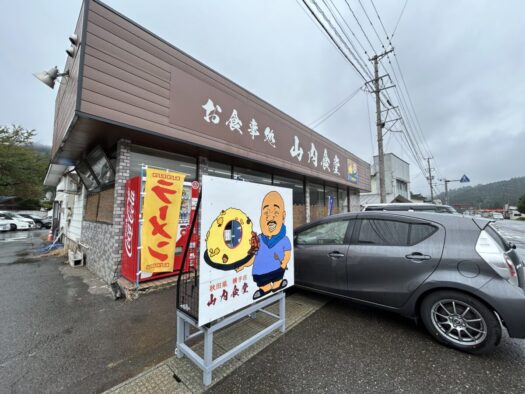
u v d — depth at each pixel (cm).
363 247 305
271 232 260
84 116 328
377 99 1037
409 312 264
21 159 1878
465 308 235
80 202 720
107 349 241
